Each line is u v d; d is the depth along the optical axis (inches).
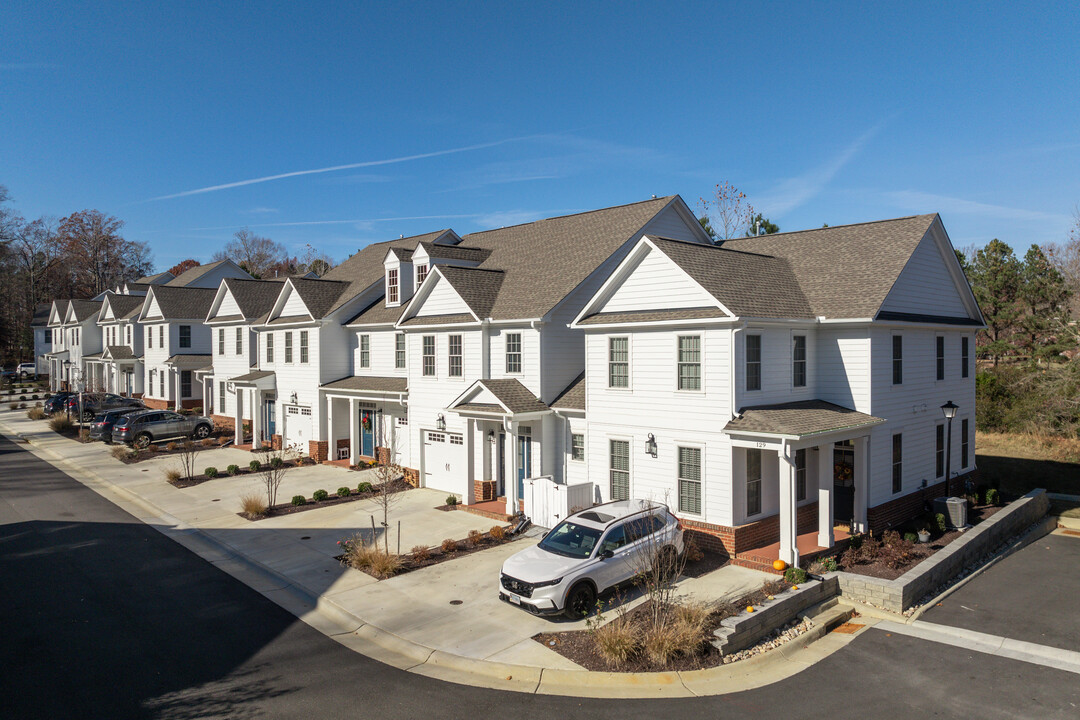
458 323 904.3
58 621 502.3
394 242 1408.7
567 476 805.9
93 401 1685.5
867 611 540.1
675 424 670.5
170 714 367.9
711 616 475.8
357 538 677.9
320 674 421.4
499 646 457.7
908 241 760.3
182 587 585.3
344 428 1191.6
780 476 580.1
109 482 1034.1
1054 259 1785.2
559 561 518.6
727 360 625.9
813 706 384.2
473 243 1222.3
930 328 792.9
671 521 589.6
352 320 1195.3
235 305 1486.2
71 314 2352.4
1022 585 606.5
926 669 435.2
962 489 877.8
